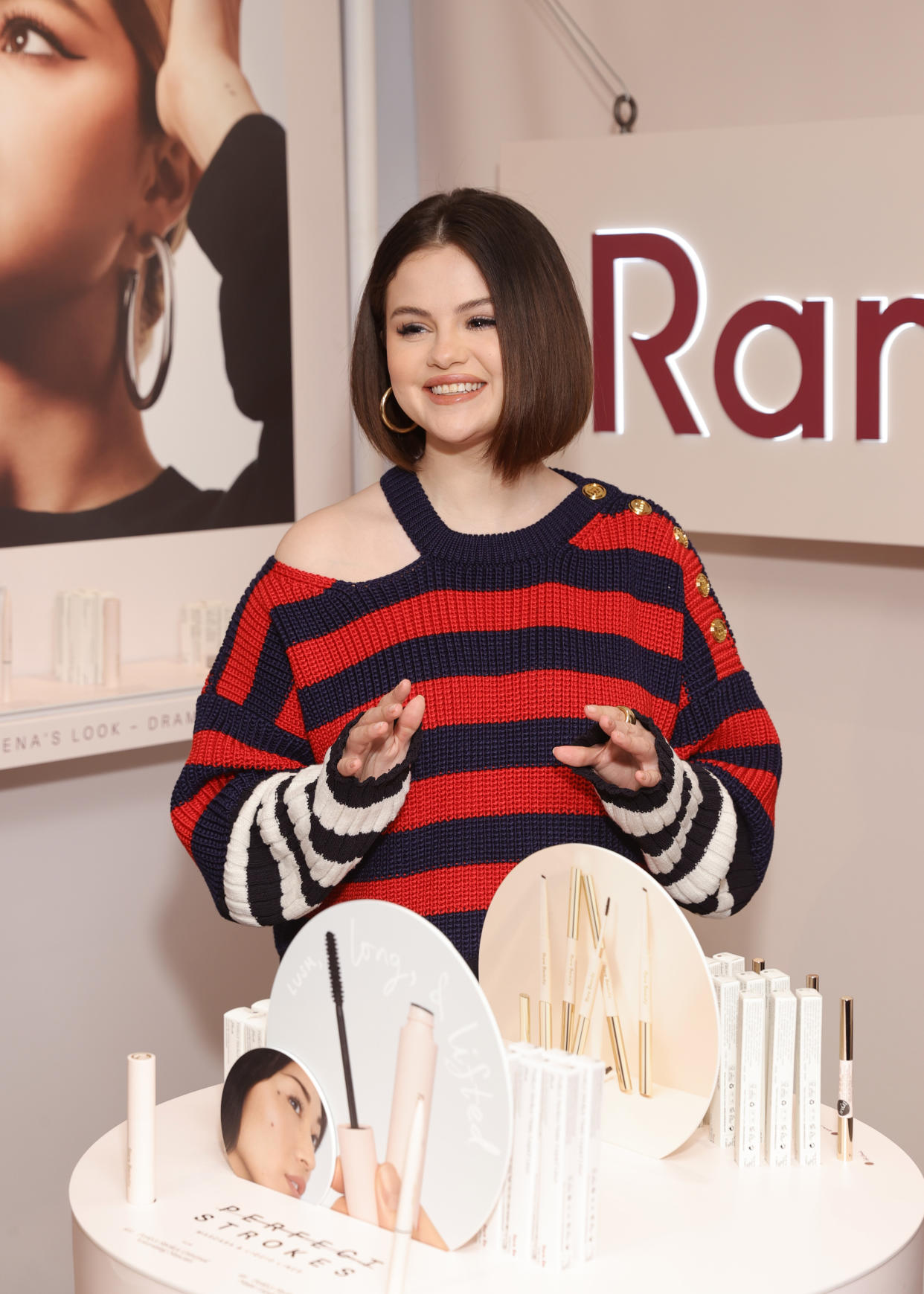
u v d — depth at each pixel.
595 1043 1.19
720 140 2.18
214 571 2.47
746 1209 1.09
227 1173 1.16
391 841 1.32
